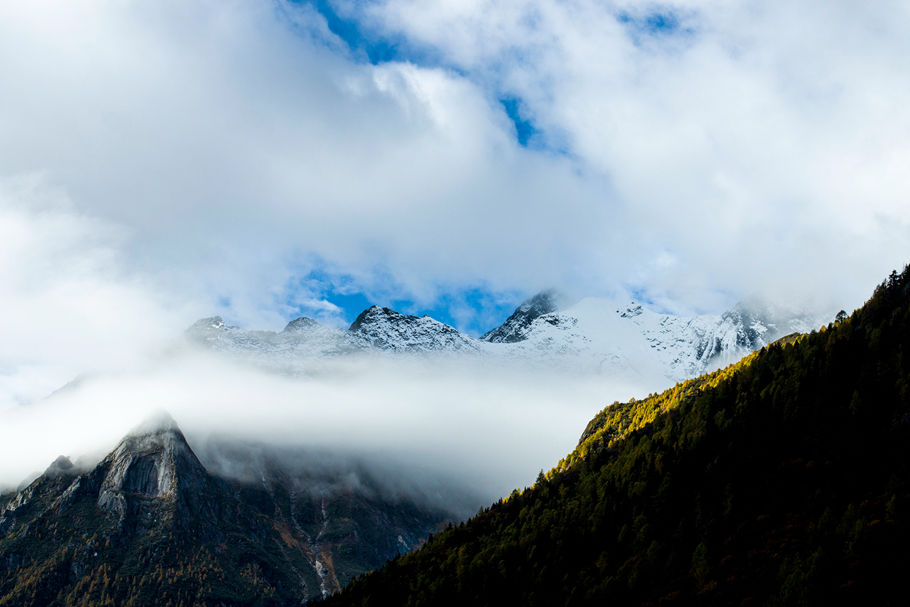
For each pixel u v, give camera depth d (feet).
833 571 524.11
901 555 518.37
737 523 634.02
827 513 579.89
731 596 561.43
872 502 577.02
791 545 579.89
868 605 495.00
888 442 625.41
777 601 524.52
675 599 586.86
